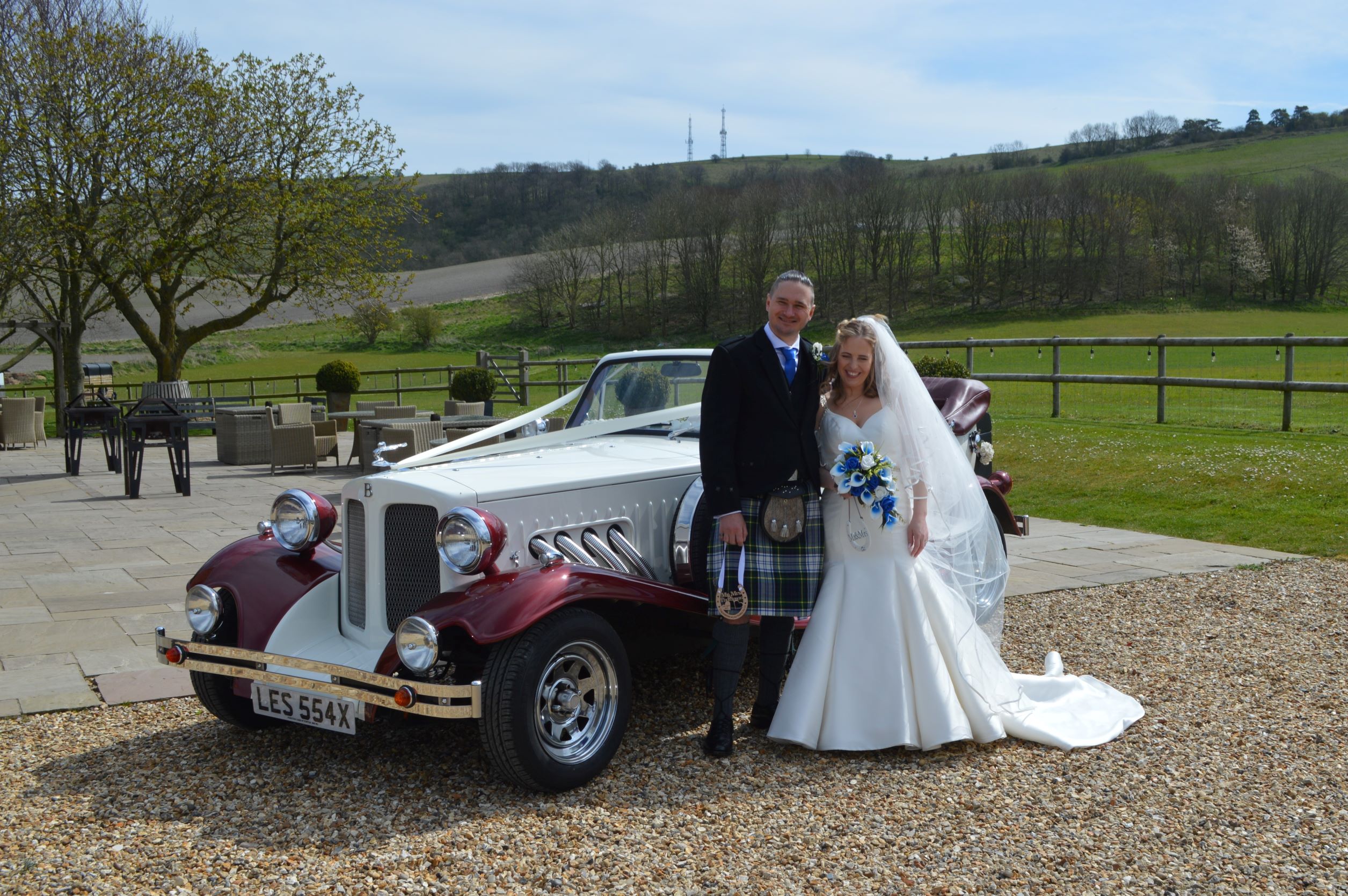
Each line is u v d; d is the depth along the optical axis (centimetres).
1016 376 1429
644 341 5775
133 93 1978
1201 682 456
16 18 1944
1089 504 942
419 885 282
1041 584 663
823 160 12188
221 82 2108
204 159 2033
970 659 393
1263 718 408
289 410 1533
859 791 344
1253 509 856
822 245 5984
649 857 297
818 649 384
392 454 1130
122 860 297
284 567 407
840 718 378
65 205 1939
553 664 342
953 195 6328
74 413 1343
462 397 1869
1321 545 741
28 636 550
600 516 409
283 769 371
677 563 423
